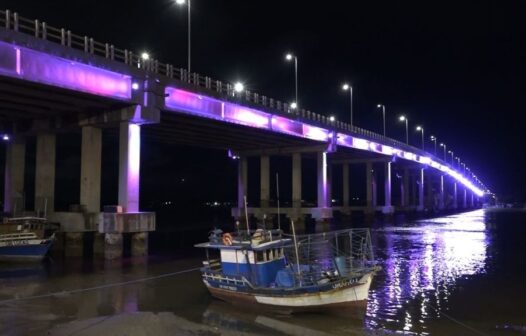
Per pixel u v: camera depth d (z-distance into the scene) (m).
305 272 23.94
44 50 33.66
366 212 121.94
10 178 51.75
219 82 54.31
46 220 41.06
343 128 89.69
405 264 38.09
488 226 89.19
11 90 36.25
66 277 31.55
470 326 20.84
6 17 32.16
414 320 21.69
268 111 63.53
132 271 34.03
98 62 37.47
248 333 19.64
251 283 23.77
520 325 21.02
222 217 120.94
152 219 42.66
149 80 42.50
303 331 20.02
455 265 37.66
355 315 22.23
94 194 44.47
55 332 19.34
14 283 29.39
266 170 89.25
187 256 42.28
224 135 69.81
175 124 57.28
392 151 122.12
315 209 82.75
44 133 48.41
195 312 22.91
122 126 42.81
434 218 126.00
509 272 34.31
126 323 20.48
